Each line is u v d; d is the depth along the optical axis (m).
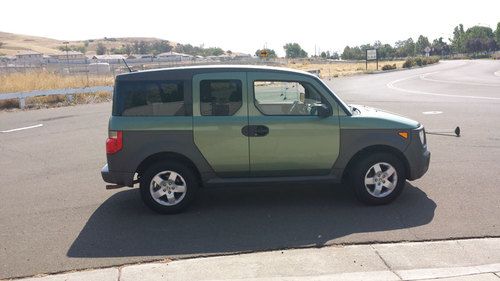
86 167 8.91
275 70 5.94
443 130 11.85
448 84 30.64
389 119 6.00
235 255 4.68
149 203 5.93
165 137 5.80
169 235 5.28
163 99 5.84
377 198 6.02
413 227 5.27
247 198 6.55
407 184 7.00
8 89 23.59
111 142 5.80
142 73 5.86
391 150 6.08
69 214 6.14
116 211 6.20
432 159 8.61
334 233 5.17
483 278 4.02
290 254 4.64
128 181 5.84
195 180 5.96
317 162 5.95
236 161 5.88
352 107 6.57
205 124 5.79
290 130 5.84
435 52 156.25
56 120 16.17
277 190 6.90
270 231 5.30
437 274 4.11
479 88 26.27
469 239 4.89
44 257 4.80
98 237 5.30
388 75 47.31
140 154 5.79
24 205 6.61
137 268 4.45
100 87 25.23
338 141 5.91
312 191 6.79
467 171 7.68
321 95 5.93
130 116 5.82
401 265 4.31
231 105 5.84
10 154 10.32
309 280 4.05
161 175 5.91
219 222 5.64
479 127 12.23
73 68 45.44
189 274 4.28
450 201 6.15
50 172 8.55
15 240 5.29
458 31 166.50
